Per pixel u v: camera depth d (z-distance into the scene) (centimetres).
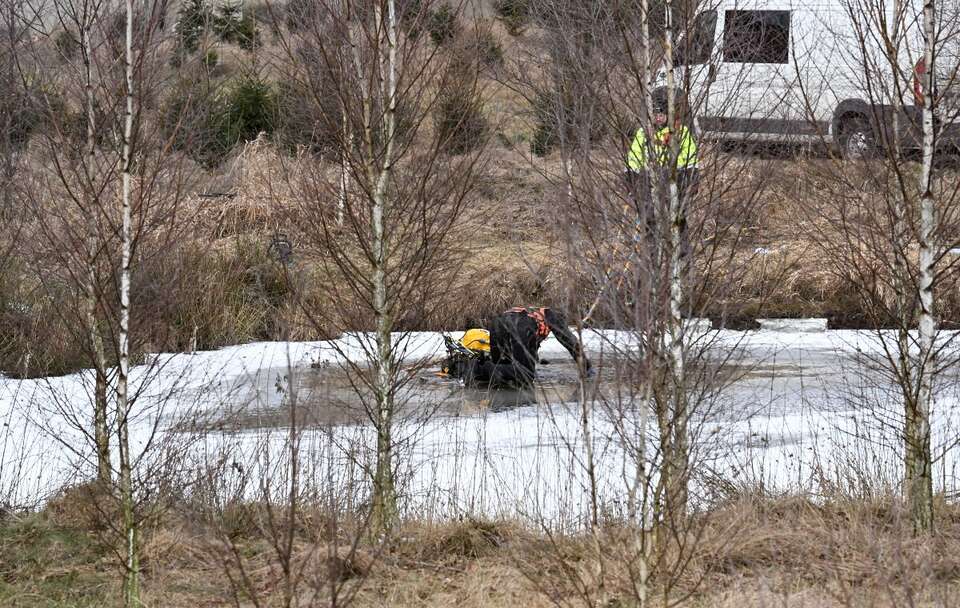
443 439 1814
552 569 1202
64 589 1183
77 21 1215
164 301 1239
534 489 1491
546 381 2348
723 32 1271
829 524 1359
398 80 1259
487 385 2297
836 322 2766
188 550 1259
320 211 1309
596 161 1208
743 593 1108
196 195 1655
